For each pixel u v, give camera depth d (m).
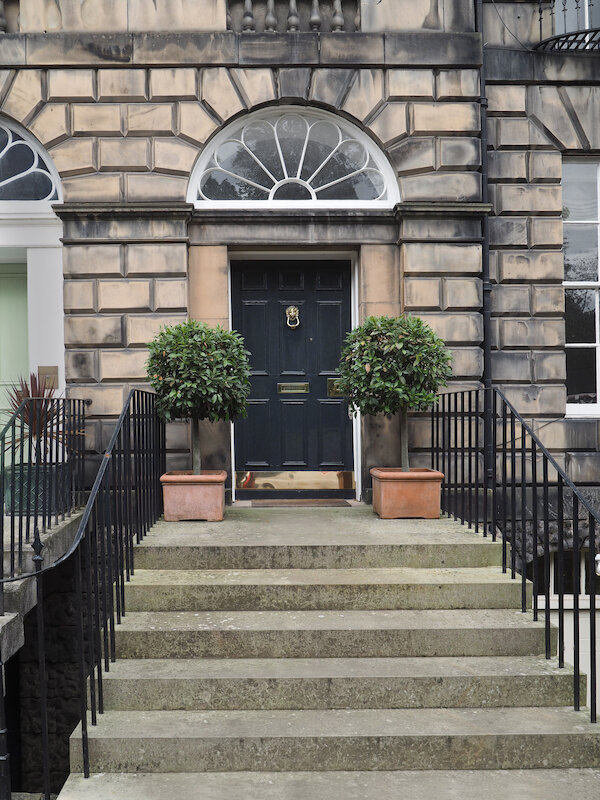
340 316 7.18
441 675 4.02
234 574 4.90
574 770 3.62
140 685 3.97
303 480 7.12
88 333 6.53
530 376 6.89
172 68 6.60
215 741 3.61
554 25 7.05
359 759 3.62
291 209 6.70
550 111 6.96
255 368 7.13
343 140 6.92
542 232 6.93
